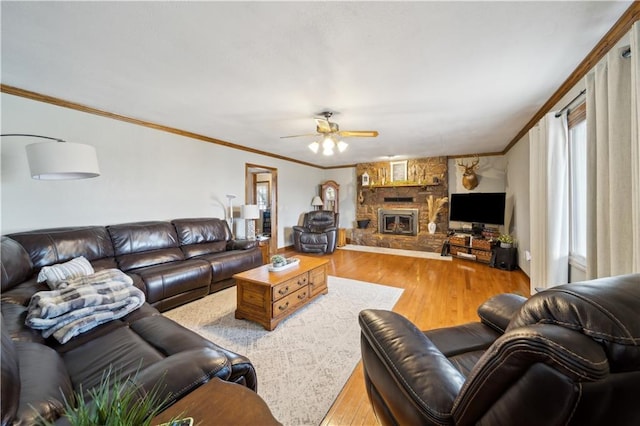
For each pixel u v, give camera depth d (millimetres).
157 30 1593
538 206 2836
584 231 2328
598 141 1649
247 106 2842
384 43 1720
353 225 7344
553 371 509
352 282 3711
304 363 1876
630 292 544
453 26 1552
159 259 3066
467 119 3303
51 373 952
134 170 3350
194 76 2180
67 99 2686
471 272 4203
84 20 1497
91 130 2949
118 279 1912
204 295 3137
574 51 1812
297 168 6691
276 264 2762
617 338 473
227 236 4156
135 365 1177
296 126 3629
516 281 3713
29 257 2148
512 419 593
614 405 497
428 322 2496
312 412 1451
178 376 888
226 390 799
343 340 2180
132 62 1965
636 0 1347
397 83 2301
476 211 5199
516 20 1499
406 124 3518
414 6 1390
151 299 2570
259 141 4578
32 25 1532
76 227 2740
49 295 1541
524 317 669
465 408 702
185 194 3969
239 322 2496
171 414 700
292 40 1689
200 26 1556
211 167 4367
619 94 1473
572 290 598
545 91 2469
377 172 6906
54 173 2135
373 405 1261
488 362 628
